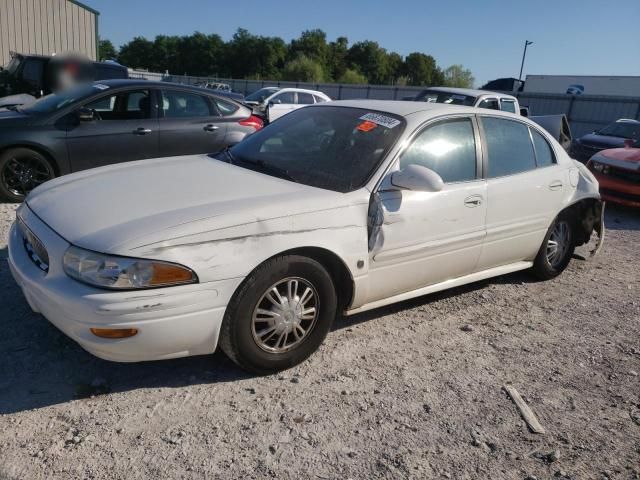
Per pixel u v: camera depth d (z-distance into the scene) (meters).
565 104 24.91
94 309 2.53
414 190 3.29
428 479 2.46
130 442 2.53
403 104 4.08
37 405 2.74
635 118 22.89
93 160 6.64
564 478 2.54
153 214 2.82
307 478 2.40
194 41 99.44
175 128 7.10
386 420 2.84
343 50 102.12
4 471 2.29
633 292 5.09
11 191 6.33
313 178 3.46
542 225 4.65
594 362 3.68
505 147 4.32
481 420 2.92
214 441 2.58
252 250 2.84
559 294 4.88
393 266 3.54
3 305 3.69
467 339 3.85
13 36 17.44
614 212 9.04
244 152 3.99
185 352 2.81
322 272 3.16
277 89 19.11
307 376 3.19
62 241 2.73
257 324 3.02
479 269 4.30
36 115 6.38
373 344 3.64
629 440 2.86
